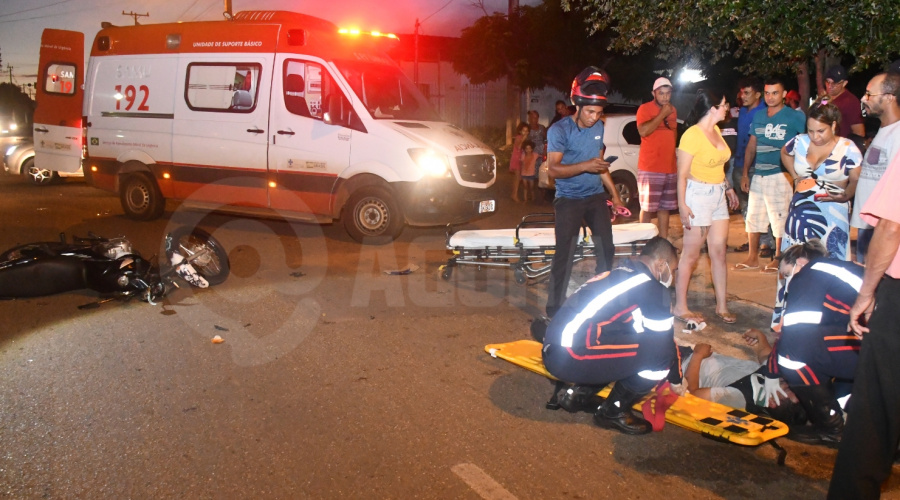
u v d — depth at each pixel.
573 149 5.67
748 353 5.45
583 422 4.34
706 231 6.00
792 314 3.88
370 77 9.59
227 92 9.78
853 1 6.64
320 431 4.21
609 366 4.09
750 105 8.40
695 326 5.91
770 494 3.57
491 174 9.61
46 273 6.66
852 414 3.10
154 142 10.37
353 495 3.55
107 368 5.15
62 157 13.51
